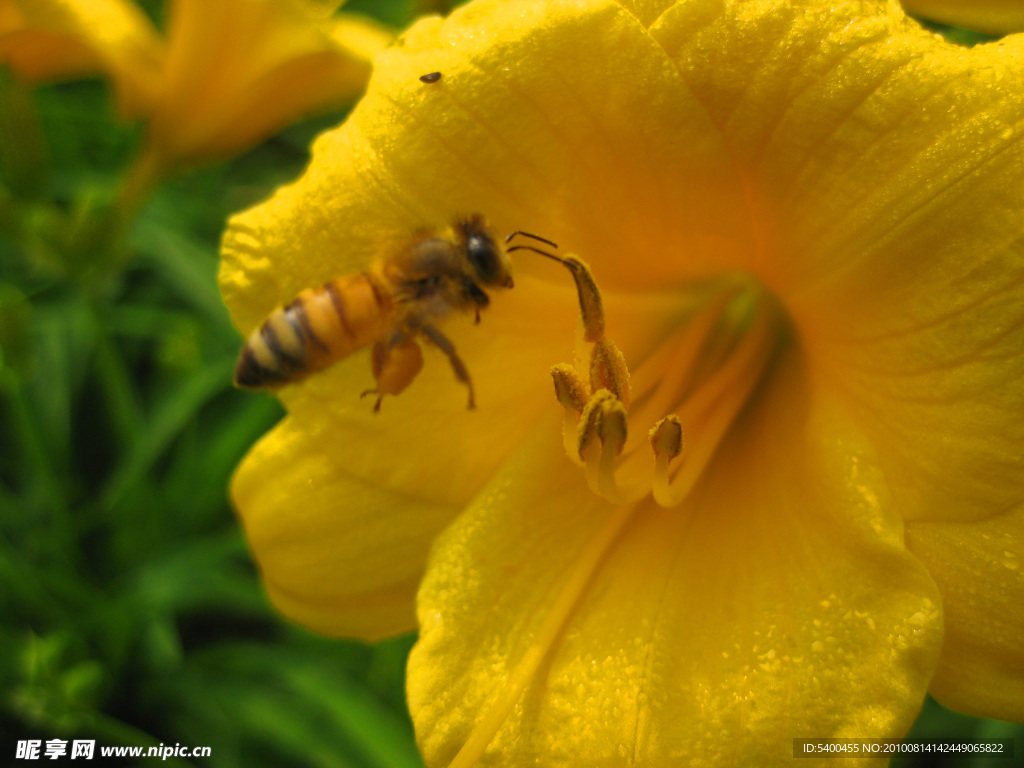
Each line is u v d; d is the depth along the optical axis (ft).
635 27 0.20
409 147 0.21
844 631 0.20
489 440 0.23
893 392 0.20
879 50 0.19
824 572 0.20
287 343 0.21
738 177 0.20
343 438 0.23
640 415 0.23
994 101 0.18
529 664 0.21
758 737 0.20
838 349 0.21
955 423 0.19
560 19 0.20
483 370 0.22
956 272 0.19
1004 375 0.19
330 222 0.22
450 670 0.21
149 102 0.31
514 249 0.21
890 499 0.20
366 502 0.24
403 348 0.21
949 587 0.20
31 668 0.31
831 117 0.19
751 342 0.23
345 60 0.30
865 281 0.19
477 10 0.21
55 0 0.29
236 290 0.22
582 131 0.20
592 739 0.21
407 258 0.21
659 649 0.21
